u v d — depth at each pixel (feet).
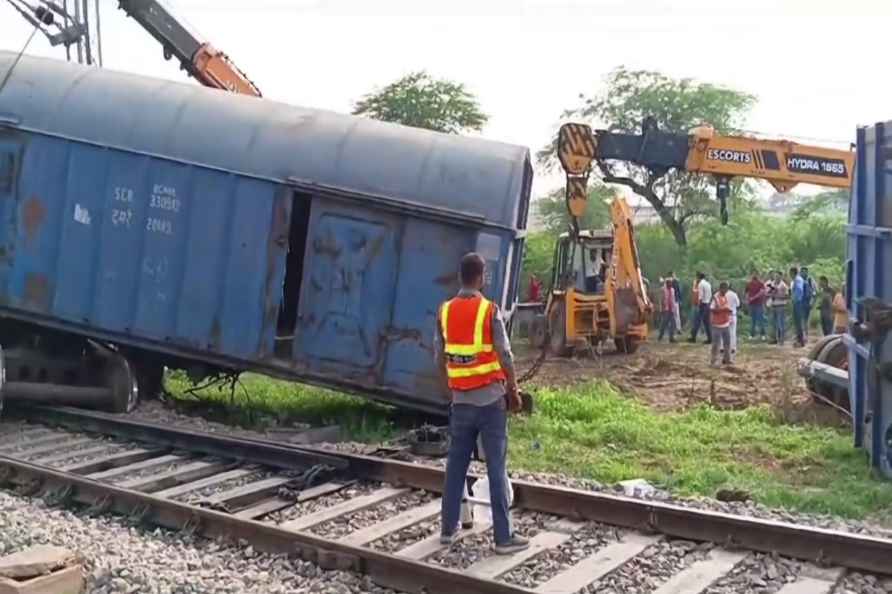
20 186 40.57
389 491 28.45
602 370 66.54
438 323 22.98
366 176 39.52
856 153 34.81
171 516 25.36
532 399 44.39
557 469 33.99
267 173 39.75
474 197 39.01
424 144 40.45
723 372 65.57
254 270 39.70
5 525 22.66
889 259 31.99
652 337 94.38
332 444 37.11
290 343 40.50
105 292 40.47
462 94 159.02
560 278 75.31
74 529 23.73
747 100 149.59
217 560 22.34
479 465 32.35
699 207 136.46
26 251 40.65
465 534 24.16
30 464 29.17
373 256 39.45
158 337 40.29
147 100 41.22
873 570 21.24
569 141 66.28
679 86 149.69
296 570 22.07
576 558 22.66
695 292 88.94
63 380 42.11
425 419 41.60
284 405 45.62
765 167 67.31
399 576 20.93
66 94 41.09
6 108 40.63
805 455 36.83
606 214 148.56
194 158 40.11
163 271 40.24
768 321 92.48
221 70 56.80
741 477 32.83
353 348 39.60
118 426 36.29
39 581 18.34
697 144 66.33
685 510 23.79
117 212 40.34
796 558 22.17
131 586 19.35
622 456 36.70
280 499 28.32
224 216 39.88
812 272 127.85
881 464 33.01
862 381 36.01
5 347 42.34
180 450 34.40
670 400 53.16
